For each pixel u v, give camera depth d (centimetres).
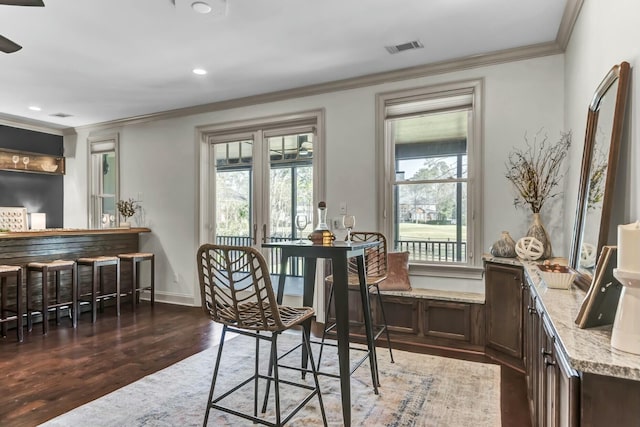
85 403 244
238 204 504
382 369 297
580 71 256
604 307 120
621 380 90
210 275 196
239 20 288
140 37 314
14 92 450
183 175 528
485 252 356
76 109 519
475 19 288
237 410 233
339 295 210
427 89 380
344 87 419
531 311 210
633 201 147
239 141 501
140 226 562
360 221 411
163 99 479
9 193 581
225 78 409
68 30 301
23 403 244
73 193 632
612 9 178
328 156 429
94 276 445
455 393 256
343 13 279
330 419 223
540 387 175
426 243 391
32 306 430
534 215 318
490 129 354
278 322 181
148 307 511
